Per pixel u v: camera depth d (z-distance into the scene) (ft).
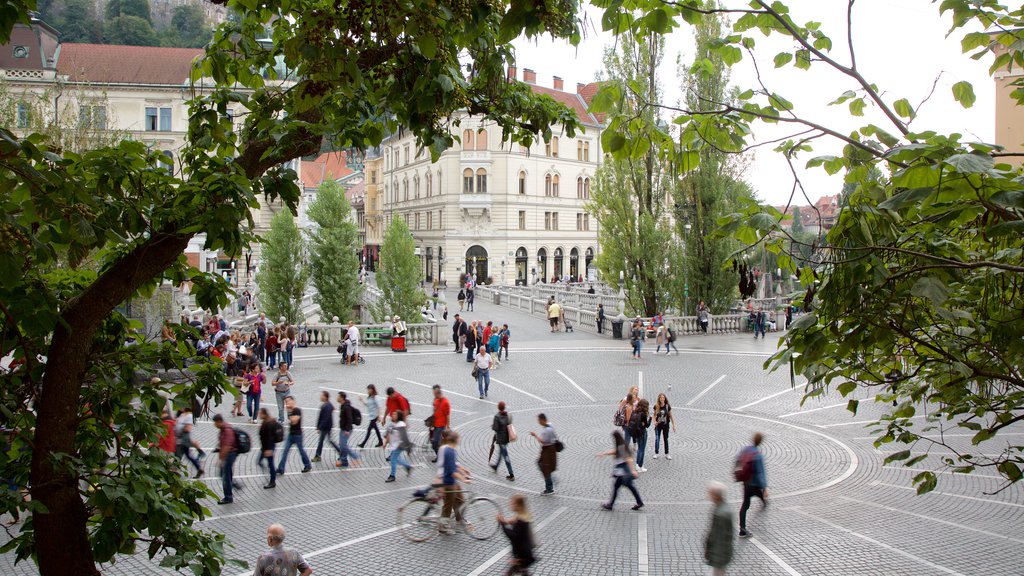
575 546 35.01
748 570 32.04
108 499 12.87
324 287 119.65
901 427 17.56
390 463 48.85
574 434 58.80
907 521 38.29
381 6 11.95
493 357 94.99
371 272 278.67
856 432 58.54
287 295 112.68
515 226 232.73
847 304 12.74
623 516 39.45
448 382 81.51
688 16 13.37
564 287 207.31
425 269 244.63
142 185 14.62
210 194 13.30
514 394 75.31
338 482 45.85
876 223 12.50
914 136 12.17
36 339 13.80
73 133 81.66
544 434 43.70
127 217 13.60
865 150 12.92
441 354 103.14
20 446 14.35
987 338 14.75
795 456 51.75
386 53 13.76
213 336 78.38
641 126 16.06
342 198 121.80
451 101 13.69
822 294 12.73
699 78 103.19
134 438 15.33
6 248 10.46
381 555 34.06
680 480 46.19
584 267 255.91
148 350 16.05
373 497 42.83
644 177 123.54
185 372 17.01
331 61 11.99
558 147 242.78
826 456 51.65
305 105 12.84
